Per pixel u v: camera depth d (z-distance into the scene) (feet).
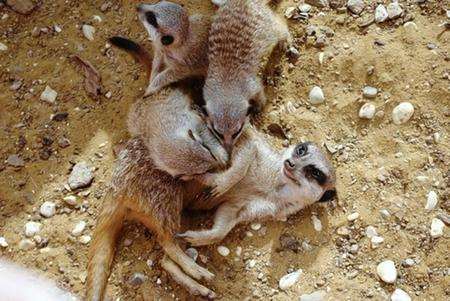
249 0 4.73
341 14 4.95
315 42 4.90
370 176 4.62
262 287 4.45
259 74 4.85
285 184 4.56
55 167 4.73
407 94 4.74
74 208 4.65
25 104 4.86
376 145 4.69
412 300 4.41
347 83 4.82
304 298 4.40
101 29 5.02
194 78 4.86
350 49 4.87
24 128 4.82
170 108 4.61
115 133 4.79
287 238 4.54
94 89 4.87
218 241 4.52
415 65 4.78
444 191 4.57
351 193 4.60
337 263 4.49
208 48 4.77
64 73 4.92
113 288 4.47
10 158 4.75
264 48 4.75
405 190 4.59
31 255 4.55
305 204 4.57
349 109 4.77
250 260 4.50
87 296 4.41
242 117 4.52
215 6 5.04
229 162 4.51
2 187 4.69
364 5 4.95
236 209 4.57
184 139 4.45
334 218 4.57
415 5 4.92
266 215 4.57
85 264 4.54
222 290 4.44
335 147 4.71
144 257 4.52
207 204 4.61
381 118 4.73
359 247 4.51
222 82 4.63
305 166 4.51
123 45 4.79
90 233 4.59
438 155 4.63
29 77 4.92
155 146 4.49
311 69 4.86
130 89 4.87
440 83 4.74
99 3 5.08
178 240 4.52
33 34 5.01
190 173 4.43
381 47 4.84
